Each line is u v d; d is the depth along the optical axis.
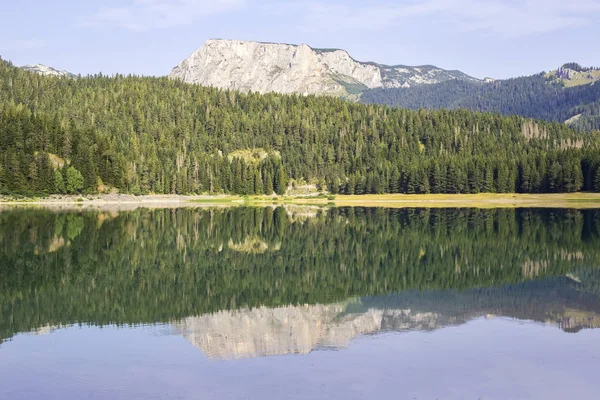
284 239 79.12
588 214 124.19
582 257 59.88
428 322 32.81
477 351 27.56
